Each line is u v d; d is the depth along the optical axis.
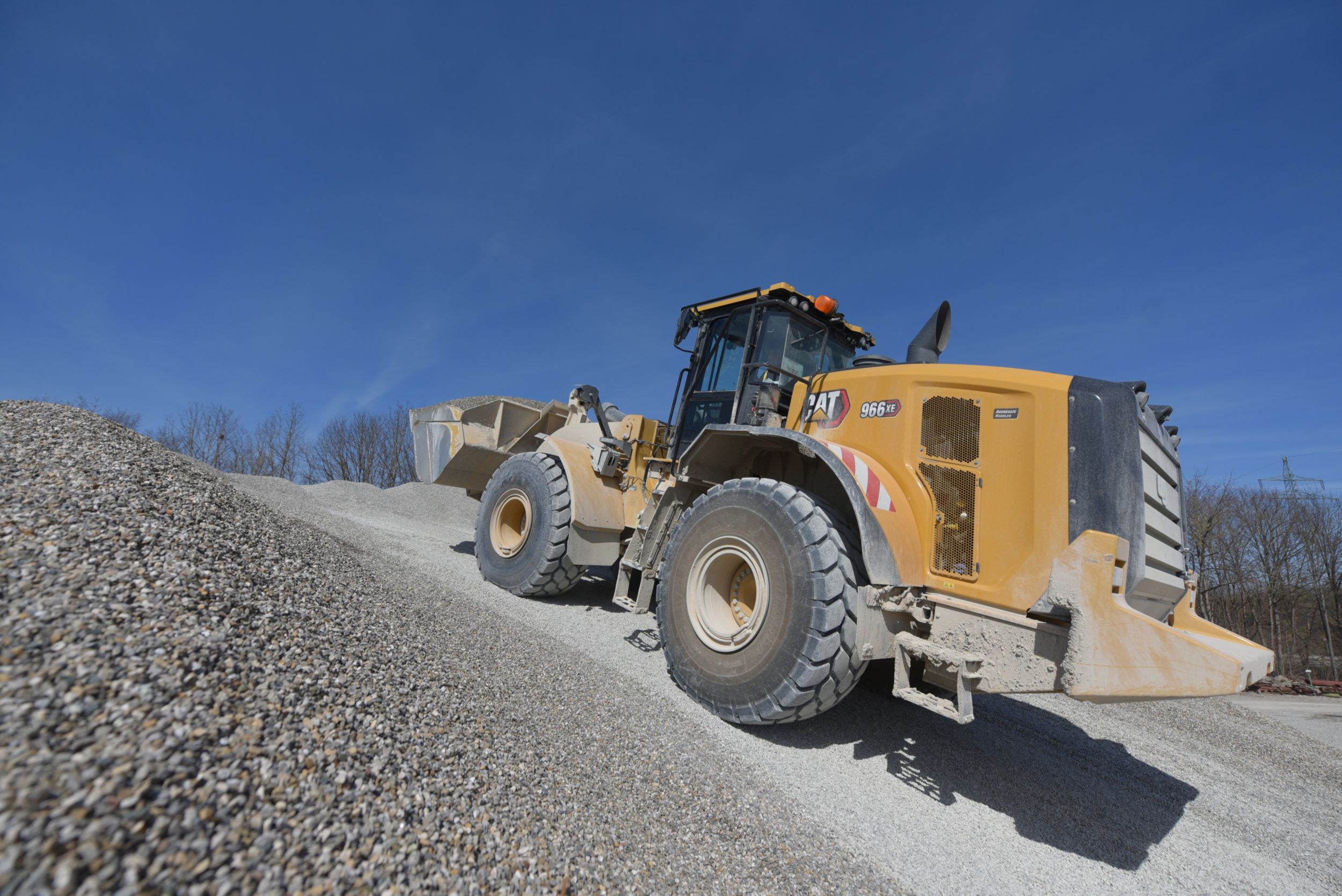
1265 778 3.61
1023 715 4.01
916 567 2.67
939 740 3.15
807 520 2.74
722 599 3.16
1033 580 2.38
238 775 1.17
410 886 1.16
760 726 2.85
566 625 4.05
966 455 2.71
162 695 1.26
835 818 2.16
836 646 2.52
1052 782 2.89
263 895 0.98
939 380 2.88
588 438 5.66
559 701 2.47
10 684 1.12
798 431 3.53
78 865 0.87
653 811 1.87
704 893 1.56
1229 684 1.85
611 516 4.80
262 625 1.79
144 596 1.58
